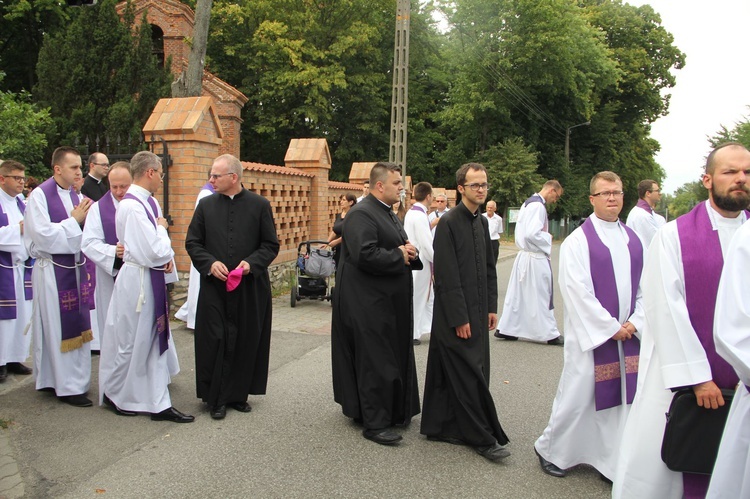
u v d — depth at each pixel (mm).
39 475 3551
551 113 36188
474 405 3938
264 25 26047
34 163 11016
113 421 4445
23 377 5520
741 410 2424
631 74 38844
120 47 13070
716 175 2730
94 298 5645
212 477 3588
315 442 4156
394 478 3645
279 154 30625
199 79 10320
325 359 6289
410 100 33844
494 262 4301
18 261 5582
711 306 2699
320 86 26109
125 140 11312
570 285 3646
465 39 33031
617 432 3592
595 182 3787
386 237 4332
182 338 6938
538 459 3975
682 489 2859
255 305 4660
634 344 3602
